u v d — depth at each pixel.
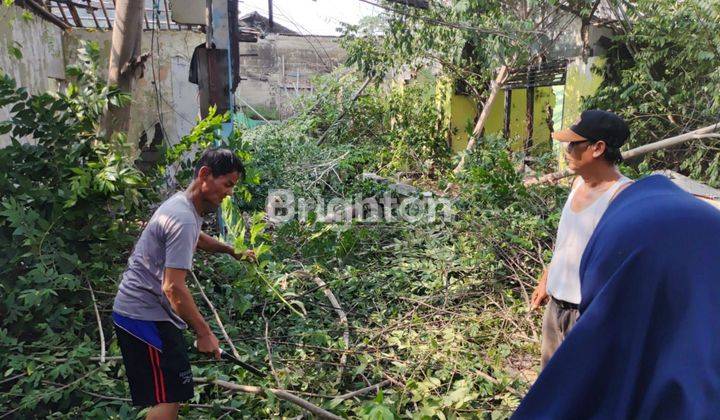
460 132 12.29
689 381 1.93
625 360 2.11
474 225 5.68
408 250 5.53
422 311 4.64
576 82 9.45
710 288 2.00
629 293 2.11
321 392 3.41
